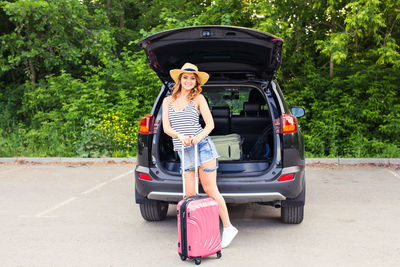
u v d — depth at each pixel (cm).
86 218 534
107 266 369
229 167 449
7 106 1406
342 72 1195
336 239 439
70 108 1185
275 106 457
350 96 1142
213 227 378
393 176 823
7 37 1334
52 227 493
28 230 481
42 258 390
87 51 1425
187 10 1412
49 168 970
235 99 558
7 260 385
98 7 1647
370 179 792
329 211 557
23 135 1218
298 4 1235
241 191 429
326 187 717
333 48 1023
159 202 502
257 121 525
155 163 453
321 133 1107
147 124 461
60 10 1316
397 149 1046
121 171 922
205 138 408
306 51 1284
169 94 480
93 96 1258
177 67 493
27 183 780
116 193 688
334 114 1124
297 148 448
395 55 1061
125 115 1185
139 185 457
